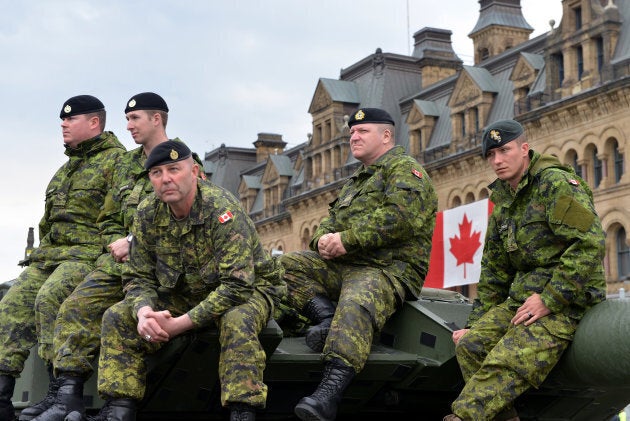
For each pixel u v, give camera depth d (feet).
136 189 21.49
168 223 18.56
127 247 20.08
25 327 21.91
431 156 175.32
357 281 20.39
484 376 17.88
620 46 136.15
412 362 20.27
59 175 22.99
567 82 142.51
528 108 149.89
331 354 19.16
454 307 21.75
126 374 18.19
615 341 17.01
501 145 18.93
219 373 17.75
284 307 21.62
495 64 165.68
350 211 21.93
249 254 18.20
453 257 60.08
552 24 147.64
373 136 22.26
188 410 20.27
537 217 18.69
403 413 22.49
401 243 21.38
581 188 18.48
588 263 17.79
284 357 19.26
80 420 18.37
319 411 18.43
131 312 18.44
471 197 163.73
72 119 22.80
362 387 20.81
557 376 18.61
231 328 17.69
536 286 18.63
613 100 132.87
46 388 21.59
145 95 22.77
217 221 18.24
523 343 17.88
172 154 18.04
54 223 22.76
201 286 18.58
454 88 168.86
